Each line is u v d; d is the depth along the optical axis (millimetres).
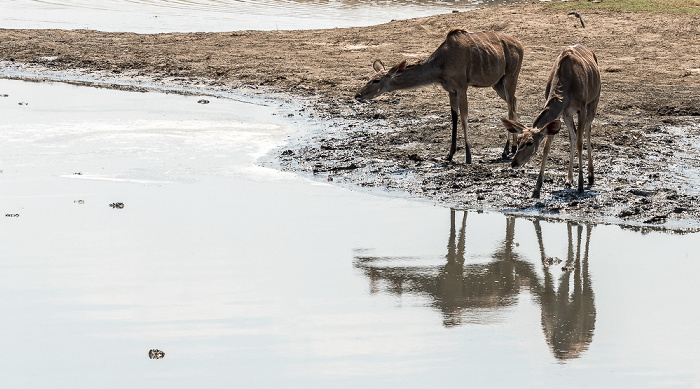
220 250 37656
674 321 30250
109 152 55594
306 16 120500
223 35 101938
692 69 80938
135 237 39250
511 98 54906
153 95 75500
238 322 29781
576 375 25969
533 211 44406
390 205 45656
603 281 34531
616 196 45969
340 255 37469
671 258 37156
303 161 54094
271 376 25641
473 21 102438
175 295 32188
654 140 57562
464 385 25203
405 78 52875
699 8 103750
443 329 29531
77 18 118375
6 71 85875
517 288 33938
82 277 34000
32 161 53188
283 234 40219
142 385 25031
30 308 30828
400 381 25359
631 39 92062
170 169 51938
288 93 76062
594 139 57688
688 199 45469
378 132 61406
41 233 39625
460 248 38844
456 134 54875
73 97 74000
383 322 30094
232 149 56906
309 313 30734
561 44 91062
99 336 28469
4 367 26219
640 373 26109
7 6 129500
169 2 136875
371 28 103812
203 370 26000
